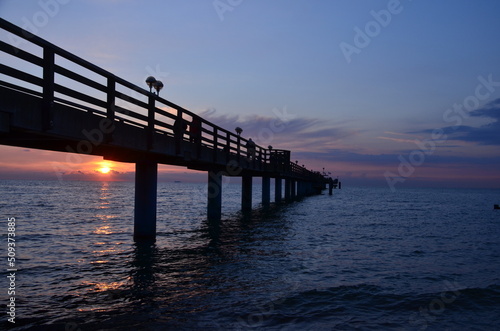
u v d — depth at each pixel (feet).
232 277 27.86
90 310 20.31
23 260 33.37
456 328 19.85
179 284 25.57
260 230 56.80
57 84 21.72
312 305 22.44
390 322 20.36
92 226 61.36
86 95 24.32
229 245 42.01
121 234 50.85
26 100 19.36
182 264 31.73
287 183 148.56
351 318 20.66
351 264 34.60
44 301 21.74
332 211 105.81
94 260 33.19
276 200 126.82
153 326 18.25
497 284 28.53
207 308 21.02
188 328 18.15
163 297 22.72
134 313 19.93
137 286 24.94
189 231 53.42
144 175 41.14
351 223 74.08
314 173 215.10
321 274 30.07
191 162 48.98
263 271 30.09
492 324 20.53
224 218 73.97
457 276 31.22
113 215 83.46
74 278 26.94
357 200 193.98
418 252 43.16
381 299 24.21
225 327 18.47
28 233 51.98
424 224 78.43
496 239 56.49
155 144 33.81
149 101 32.71
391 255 40.47
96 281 26.16
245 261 33.63
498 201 243.60
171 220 69.51
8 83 18.15
